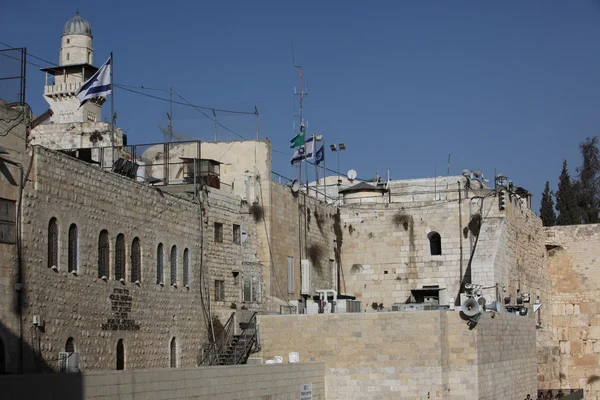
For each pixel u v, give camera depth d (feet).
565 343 279.49
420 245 231.91
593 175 352.28
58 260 136.05
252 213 200.13
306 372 169.99
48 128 246.68
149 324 159.63
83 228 142.51
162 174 212.23
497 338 190.29
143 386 120.26
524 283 244.42
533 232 260.83
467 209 228.84
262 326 183.21
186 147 213.25
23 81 132.46
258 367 151.02
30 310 128.88
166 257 166.91
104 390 113.39
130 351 153.17
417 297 231.50
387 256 233.96
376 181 276.62
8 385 100.63
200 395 132.87
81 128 245.45
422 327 175.22
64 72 382.22
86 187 143.95
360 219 237.04
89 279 143.23
